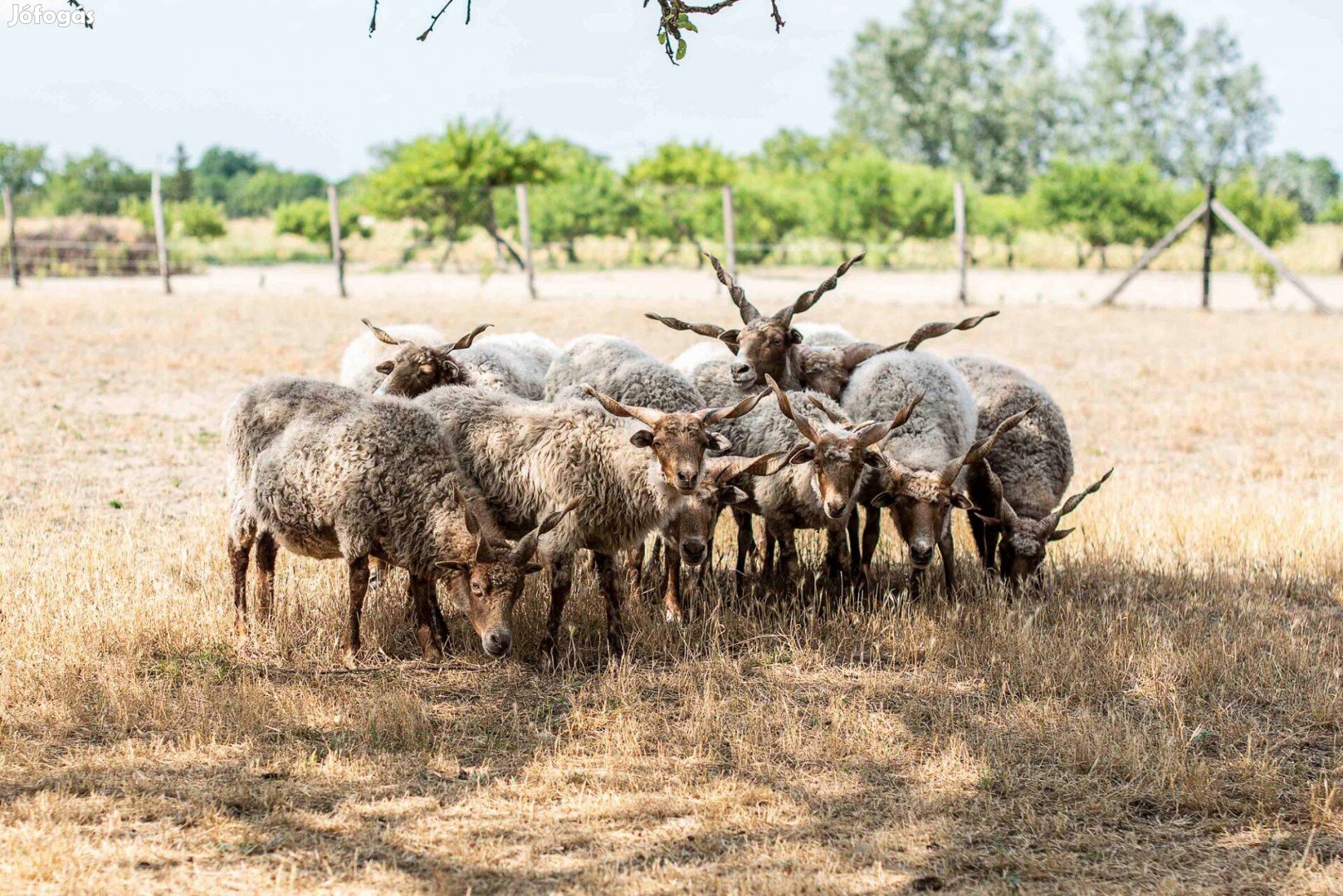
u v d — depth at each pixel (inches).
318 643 358.9
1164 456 649.6
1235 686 340.8
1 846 237.0
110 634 346.0
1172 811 272.5
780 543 413.1
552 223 1898.4
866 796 277.4
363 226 2142.0
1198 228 1907.0
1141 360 948.6
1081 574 438.3
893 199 1907.0
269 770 279.3
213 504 516.4
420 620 357.1
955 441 419.8
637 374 415.8
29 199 2561.5
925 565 380.5
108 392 764.6
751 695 335.3
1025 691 338.0
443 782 279.1
